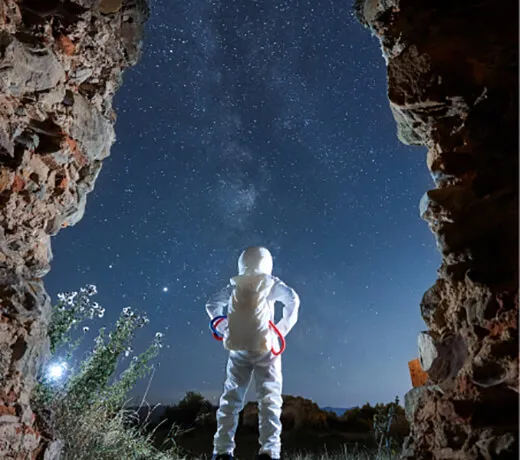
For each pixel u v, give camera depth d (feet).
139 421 17.25
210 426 26.68
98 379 15.10
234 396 13.64
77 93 10.82
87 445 13.93
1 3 8.89
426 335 8.87
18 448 8.99
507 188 8.14
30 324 9.57
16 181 9.32
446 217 8.54
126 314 16.30
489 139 8.41
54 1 9.74
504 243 7.98
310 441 24.36
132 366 16.34
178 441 22.11
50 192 10.11
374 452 18.40
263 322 13.53
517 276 7.73
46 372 13.11
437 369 8.52
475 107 8.56
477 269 8.04
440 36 8.91
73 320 14.70
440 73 8.74
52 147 9.84
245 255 14.55
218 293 14.98
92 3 10.43
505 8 8.64
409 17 9.29
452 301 8.52
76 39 10.28
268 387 13.50
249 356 13.61
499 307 7.68
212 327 14.65
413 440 8.73
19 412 9.07
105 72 11.59
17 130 9.33
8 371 9.05
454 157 8.68
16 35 9.23
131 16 11.68
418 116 9.12
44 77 9.52
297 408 28.12
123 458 14.69
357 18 11.14
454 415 7.88
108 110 12.09
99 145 11.30
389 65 9.20
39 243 10.11
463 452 7.58
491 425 7.46
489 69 8.57
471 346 7.96
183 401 29.55
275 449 13.09
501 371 7.46
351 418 28.45
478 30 8.73
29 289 9.60
